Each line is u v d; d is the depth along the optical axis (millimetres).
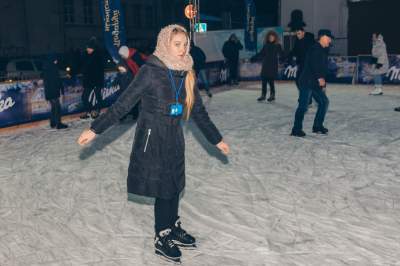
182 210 3955
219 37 16062
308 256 3068
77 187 4652
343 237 3355
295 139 6566
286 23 21156
